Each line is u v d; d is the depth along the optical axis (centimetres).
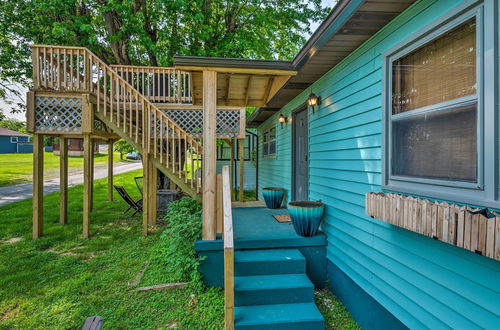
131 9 744
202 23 788
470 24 154
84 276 332
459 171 159
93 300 279
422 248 186
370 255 246
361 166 265
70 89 500
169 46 782
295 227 338
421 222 159
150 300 282
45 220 607
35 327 238
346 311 283
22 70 847
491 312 140
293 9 895
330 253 329
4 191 1012
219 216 325
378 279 234
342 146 306
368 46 254
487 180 141
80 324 242
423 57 188
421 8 188
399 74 213
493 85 138
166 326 243
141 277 331
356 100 275
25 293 292
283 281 272
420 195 186
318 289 331
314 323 235
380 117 234
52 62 492
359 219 266
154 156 493
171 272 342
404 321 201
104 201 857
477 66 147
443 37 171
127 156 3008
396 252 212
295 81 393
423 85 188
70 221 608
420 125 189
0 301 277
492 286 140
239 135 687
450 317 163
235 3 827
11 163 2044
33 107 481
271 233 345
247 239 318
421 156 188
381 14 210
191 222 344
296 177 507
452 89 165
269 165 727
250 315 240
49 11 691
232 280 224
